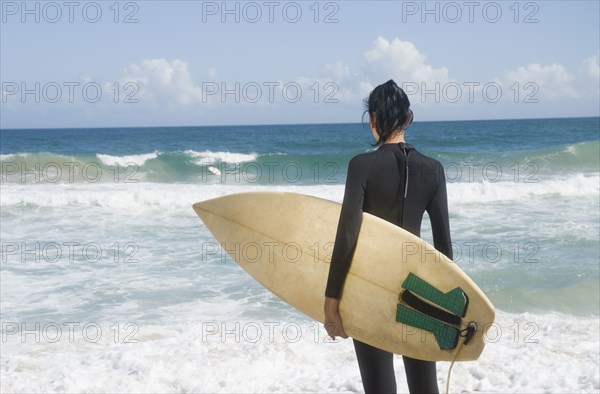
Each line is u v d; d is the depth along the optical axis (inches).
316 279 103.0
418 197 94.4
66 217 510.9
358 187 92.4
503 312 264.4
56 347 222.1
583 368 182.7
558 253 368.2
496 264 342.6
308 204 107.3
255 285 310.5
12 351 217.6
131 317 263.1
